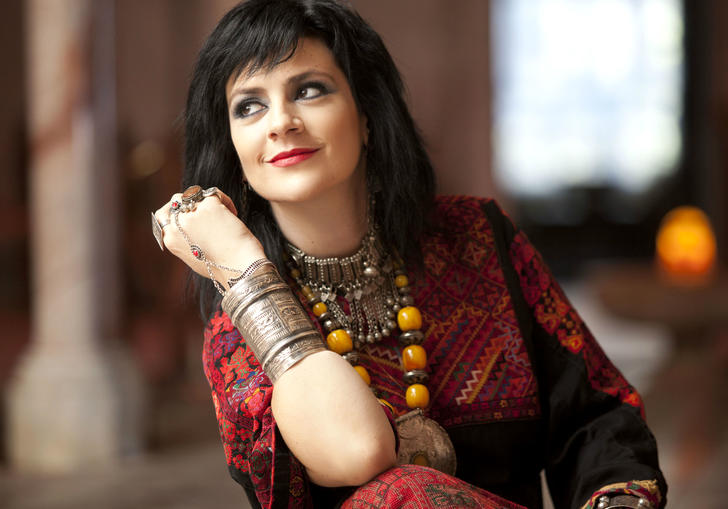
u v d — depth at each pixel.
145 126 13.67
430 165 1.88
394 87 1.82
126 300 9.17
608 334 10.66
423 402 1.73
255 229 1.83
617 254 17.81
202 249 1.63
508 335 1.82
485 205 1.96
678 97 17.89
